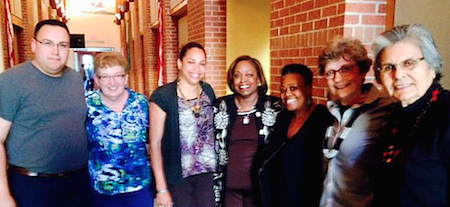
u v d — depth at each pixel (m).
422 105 1.10
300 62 2.74
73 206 2.10
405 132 1.15
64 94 1.95
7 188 1.88
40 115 1.87
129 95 2.11
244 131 2.05
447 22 1.85
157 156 2.11
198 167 2.15
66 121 1.94
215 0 4.98
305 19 2.66
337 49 1.45
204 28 5.00
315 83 2.53
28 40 8.38
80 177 2.11
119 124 2.03
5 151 1.88
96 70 1.96
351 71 1.43
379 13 2.25
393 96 1.17
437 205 1.02
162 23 7.89
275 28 3.16
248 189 2.05
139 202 2.17
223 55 5.07
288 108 1.85
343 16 2.22
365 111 1.37
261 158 1.95
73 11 15.70
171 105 2.04
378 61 1.20
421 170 1.04
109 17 16.23
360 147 1.35
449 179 1.01
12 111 1.82
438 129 1.02
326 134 1.52
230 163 2.08
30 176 1.92
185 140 2.09
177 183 2.10
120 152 2.04
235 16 5.03
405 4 2.11
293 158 1.73
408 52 1.10
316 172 1.66
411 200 1.07
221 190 2.19
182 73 2.08
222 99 2.19
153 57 10.40
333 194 1.45
